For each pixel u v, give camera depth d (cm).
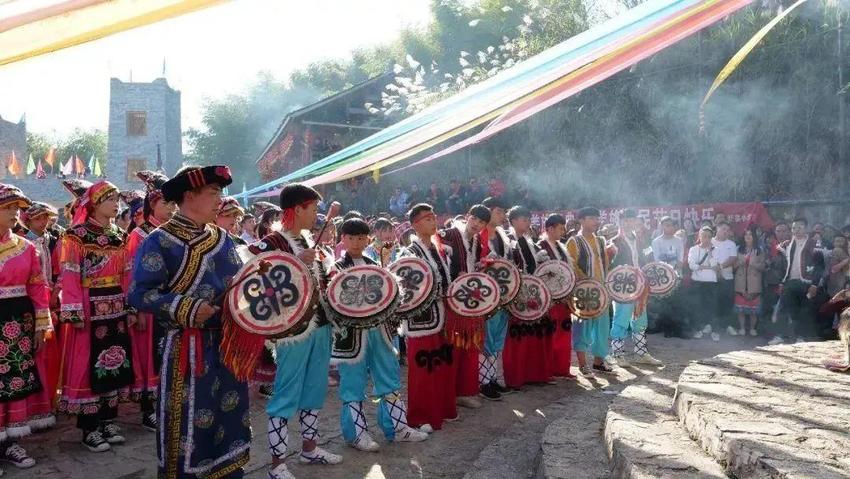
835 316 878
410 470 446
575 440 421
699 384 431
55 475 445
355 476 434
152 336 528
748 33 1258
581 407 519
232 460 320
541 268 663
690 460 329
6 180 3916
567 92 644
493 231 632
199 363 310
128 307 515
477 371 599
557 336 698
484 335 560
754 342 919
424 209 539
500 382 692
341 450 484
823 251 899
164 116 3941
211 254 322
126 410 612
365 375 483
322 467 449
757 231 1013
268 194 1817
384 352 490
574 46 567
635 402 451
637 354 776
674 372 570
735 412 363
